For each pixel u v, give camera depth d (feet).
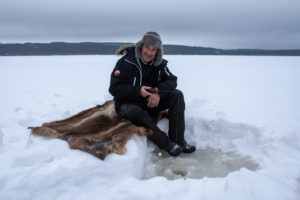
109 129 6.35
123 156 5.30
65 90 17.38
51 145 5.65
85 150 5.32
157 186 4.42
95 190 4.50
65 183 4.56
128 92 6.80
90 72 33.35
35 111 10.04
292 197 4.15
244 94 15.93
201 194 4.23
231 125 7.83
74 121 7.25
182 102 6.94
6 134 7.15
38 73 31.50
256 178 4.59
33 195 4.25
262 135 7.14
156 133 6.53
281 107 11.49
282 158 5.93
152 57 7.04
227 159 6.66
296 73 31.94
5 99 13.43
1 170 4.62
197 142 7.84
